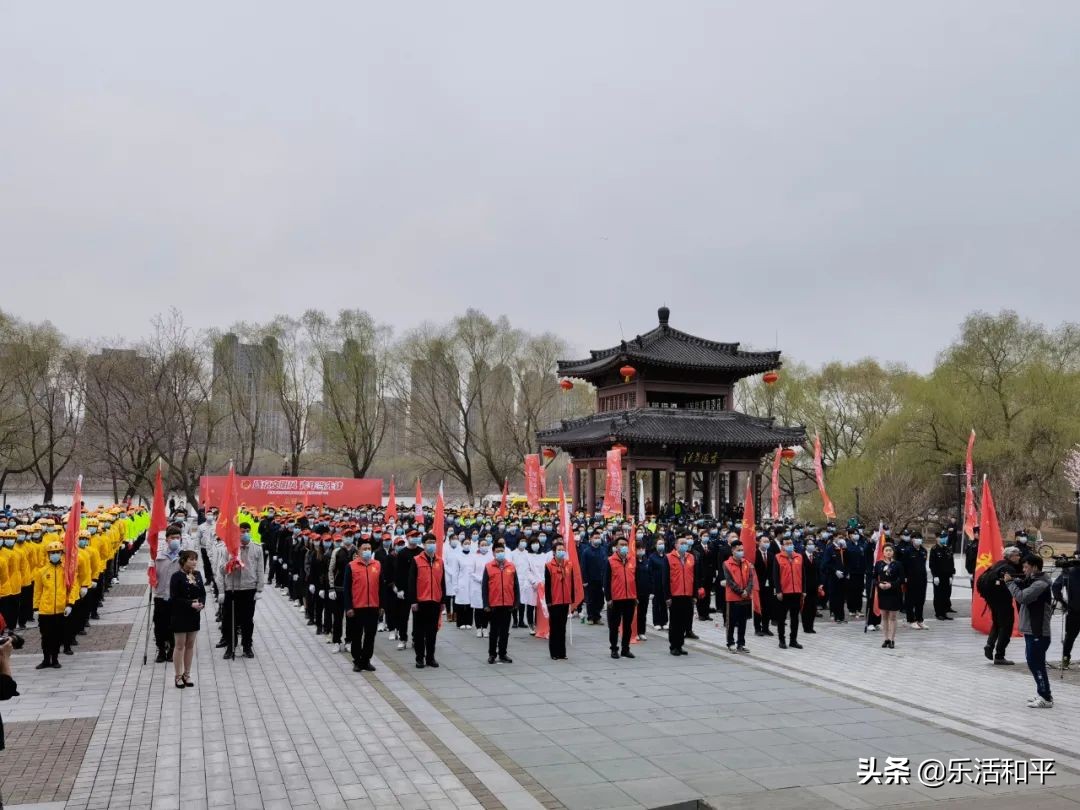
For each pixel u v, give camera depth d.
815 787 10.14
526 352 71.50
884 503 53.19
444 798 9.72
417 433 72.94
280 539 29.56
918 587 23.61
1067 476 51.50
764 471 73.00
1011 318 57.94
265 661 18.16
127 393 62.41
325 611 21.59
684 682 16.22
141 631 21.70
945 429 56.25
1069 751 11.75
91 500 83.94
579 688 15.65
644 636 21.27
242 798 9.70
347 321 70.69
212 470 74.25
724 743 12.02
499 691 15.35
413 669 17.41
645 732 12.60
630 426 46.69
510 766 10.92
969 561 28.45
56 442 66.25
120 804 9.50
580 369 53.97
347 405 71.94
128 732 12.41
